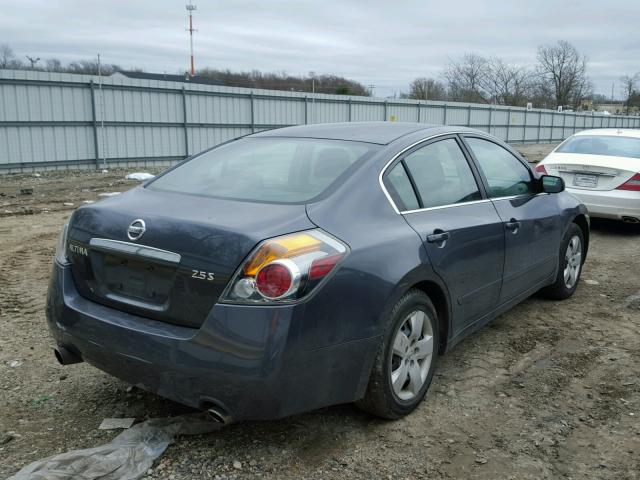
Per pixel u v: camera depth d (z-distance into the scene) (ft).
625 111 316.81
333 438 10.23
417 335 10.85
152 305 9.29
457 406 11.46
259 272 8.41
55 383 12.08
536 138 143.13
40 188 47.47
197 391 8.73
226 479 9.02
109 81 66.18
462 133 13.70
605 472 9.44
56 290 10.41
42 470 8.76
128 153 69.46
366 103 97.76
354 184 10.36
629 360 13.76
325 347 8.89
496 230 12.94
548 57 241.35
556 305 17.69
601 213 27.35
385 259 9.77
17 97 59.36
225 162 12.09
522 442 10.25
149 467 9.23
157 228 9.27
